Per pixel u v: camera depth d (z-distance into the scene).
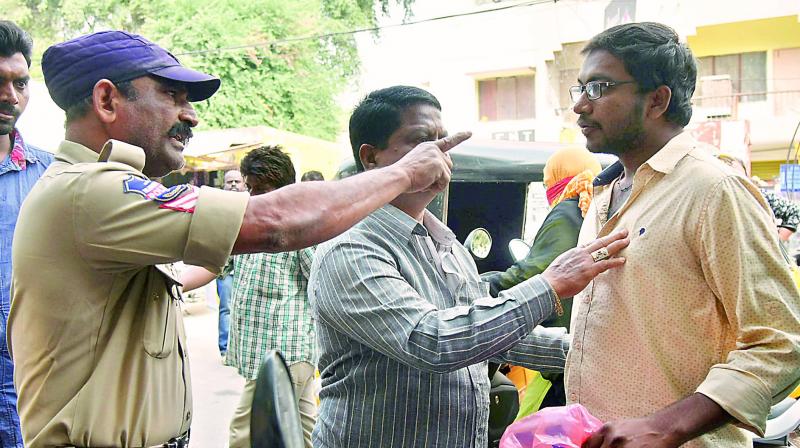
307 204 1.48
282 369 1.07
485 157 3.82
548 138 18.11
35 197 1.57
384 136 1.88
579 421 1.60
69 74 1.67
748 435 1.79
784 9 16.58
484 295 2.06
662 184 1.70
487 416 1.94
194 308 10.91
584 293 1.83
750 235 1.54
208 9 16.80
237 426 3.72
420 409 1.74
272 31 17.52
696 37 17.98
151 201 1.46
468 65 18.83
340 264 1.72
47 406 1.58
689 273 1.62
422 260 1.85
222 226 1.42
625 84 1.73
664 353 1.65
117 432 1.60
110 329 1.61
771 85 18.00
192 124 1.81
